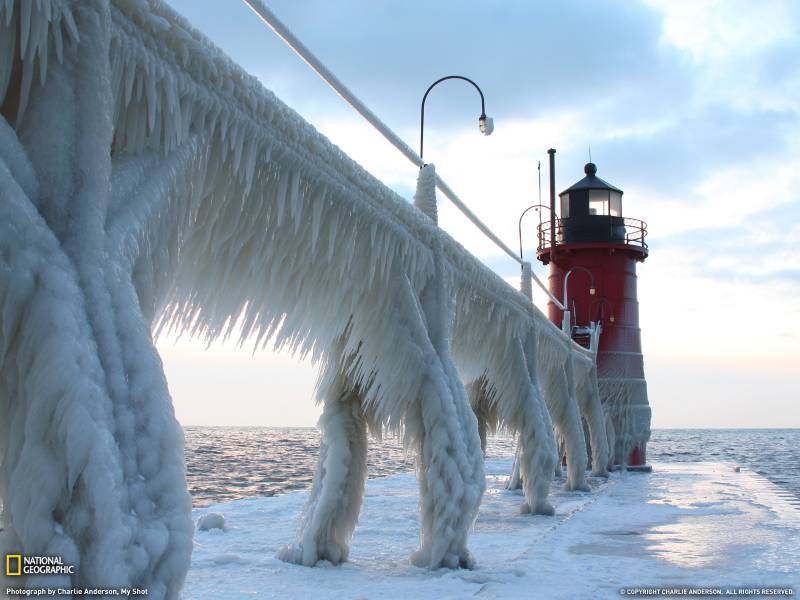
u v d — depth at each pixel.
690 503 13.11
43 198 2.32
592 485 17.72
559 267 26.95
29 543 2.03
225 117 3.54
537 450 10.95
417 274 6.71
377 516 10.70
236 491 20.17
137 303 2.49
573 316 26.00
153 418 2.30
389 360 6.24
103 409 2.14
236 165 3.67
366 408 6.93
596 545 8.16
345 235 5.21
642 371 26.16
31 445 2.07
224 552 7.29
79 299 2.22
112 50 2.78
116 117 2.86
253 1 4.33
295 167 4.34
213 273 4.07
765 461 48.72
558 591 5.56
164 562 2.22
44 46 2.38
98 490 2.05
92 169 2.41
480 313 8.91
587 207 27.17
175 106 3.12
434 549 6.34
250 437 119.25
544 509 11.04
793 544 8.19
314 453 52.72
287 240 4.57
